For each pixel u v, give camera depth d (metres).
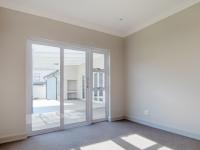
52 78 3.66
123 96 4.79
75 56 4.03
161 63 3.76
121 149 2.66
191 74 3.17
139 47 4.34
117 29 4.50
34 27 3.29
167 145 2.80
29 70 3.35
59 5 3.18
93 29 4.19
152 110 3.96
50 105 3.68
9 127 2.98
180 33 3.38
